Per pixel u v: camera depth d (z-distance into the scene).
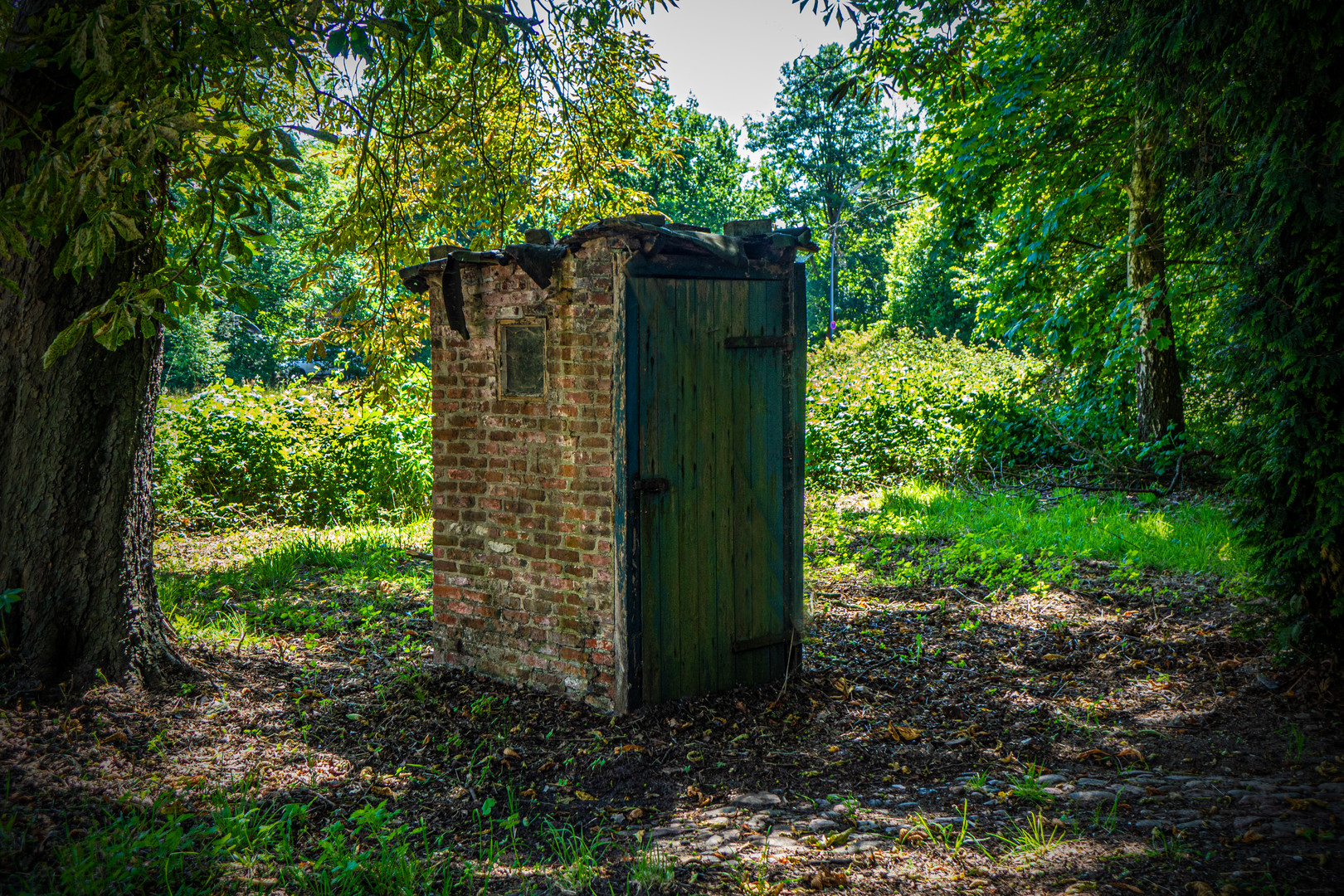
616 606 5.02
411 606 7.65
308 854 3.51
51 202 3.84
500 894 3.19
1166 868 3.12
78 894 2.89
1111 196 13.80
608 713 5.11
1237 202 5.43
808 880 3.22
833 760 4.68
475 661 5.79
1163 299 12.89
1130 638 6.57
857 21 6.72
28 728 4.23
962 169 13.91
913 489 13.20
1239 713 5.02
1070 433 14.84
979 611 7.49
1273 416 5.36
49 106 4.30
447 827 3.89
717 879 3.24
